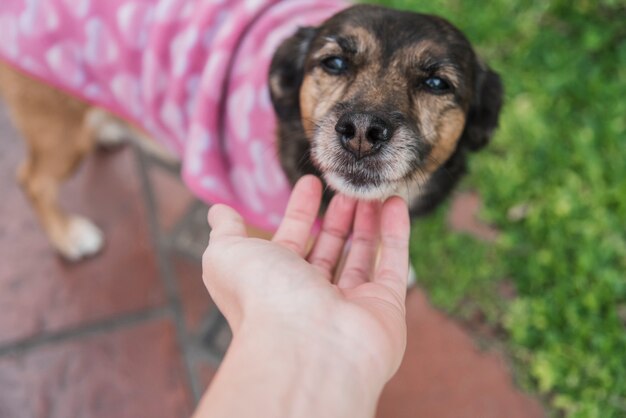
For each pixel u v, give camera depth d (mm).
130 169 431
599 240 357
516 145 405
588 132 402
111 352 353
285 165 292
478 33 459
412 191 300
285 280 178
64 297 373
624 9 446
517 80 436
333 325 170
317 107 271
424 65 257
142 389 342
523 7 472
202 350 354
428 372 339
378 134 242
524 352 337
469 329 351
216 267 187
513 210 382
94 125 376
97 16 296
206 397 149
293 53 282
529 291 355
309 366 158
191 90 295
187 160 287
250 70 287
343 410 153
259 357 158
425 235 379
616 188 374
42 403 336
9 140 443
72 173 392
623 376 315
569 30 463
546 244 368
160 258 389
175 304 371
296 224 231
